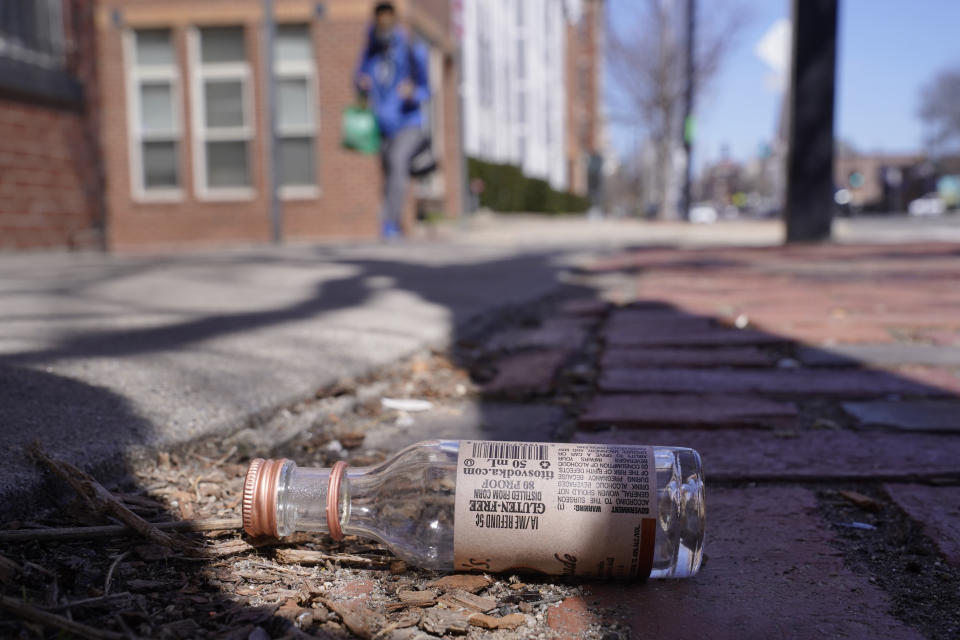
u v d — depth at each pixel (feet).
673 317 2.45
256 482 0.81
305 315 2.22
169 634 0.70
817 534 0.94
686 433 1.33
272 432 1.28
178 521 0.92
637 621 0.75
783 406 1.45
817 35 5.00
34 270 3.50
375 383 1.63
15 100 5.36
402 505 0.85
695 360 1.85
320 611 0.76
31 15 5.60
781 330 2.17
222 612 0.75
